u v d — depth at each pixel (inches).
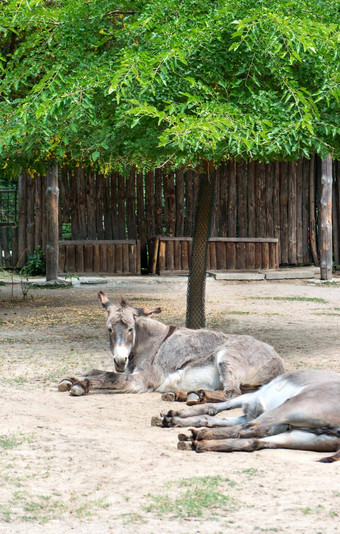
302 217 1017.5
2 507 166.9
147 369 306.8
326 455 208.7
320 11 379.9
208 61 367.2
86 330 500.7
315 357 394.9
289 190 1006.4
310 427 211.2
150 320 314.5
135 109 320.2
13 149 430.3
